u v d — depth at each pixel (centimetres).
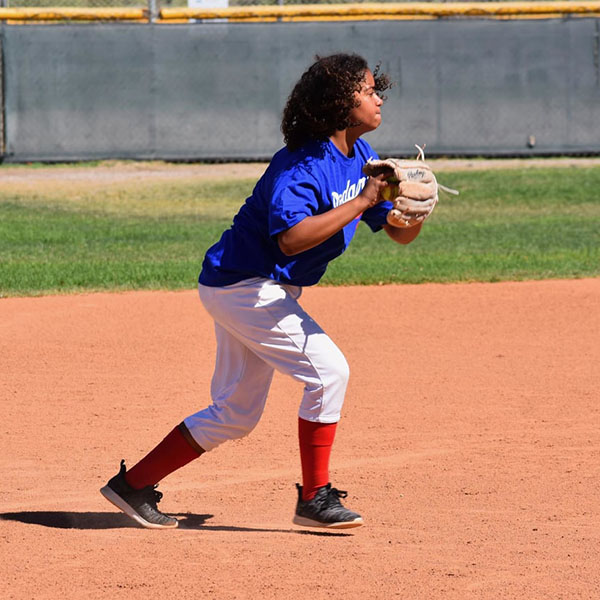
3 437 2089
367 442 2047
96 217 5412
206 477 1852
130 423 2188
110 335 3034
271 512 1656
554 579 1339
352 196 1452
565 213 5603
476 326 3155
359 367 2669
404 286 3828
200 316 3297
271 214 1367
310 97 1382
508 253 4481
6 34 6750
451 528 1555
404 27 6850
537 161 7000
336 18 7081
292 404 2356
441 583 1322
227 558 1418
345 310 3384
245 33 6850
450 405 2319
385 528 1558
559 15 7388
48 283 3772
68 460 1944
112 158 6938
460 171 6650
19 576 1352
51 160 6894
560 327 3141
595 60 7006
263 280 1441
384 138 6944
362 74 1398
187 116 6931
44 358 2764
